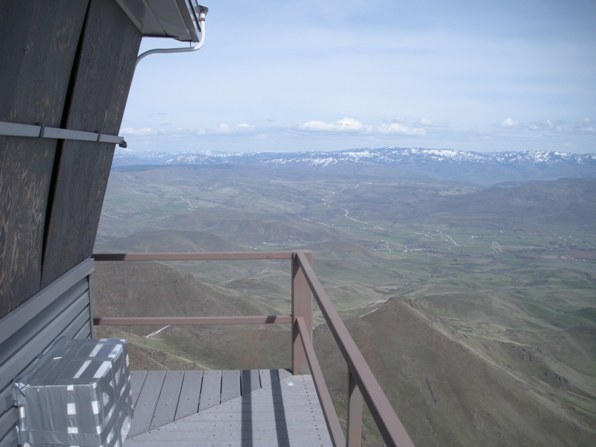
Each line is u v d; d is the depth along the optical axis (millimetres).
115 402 3070
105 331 72062
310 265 3658
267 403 4086
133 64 4203
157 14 3707
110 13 3242
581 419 109250
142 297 155500
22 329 2836
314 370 3215
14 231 2545
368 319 132250
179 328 127688
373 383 1694
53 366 2941
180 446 3518
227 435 3643
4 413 2602
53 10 2377
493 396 111125
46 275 3154
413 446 1279
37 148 2611
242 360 115062
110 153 4113
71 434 2715
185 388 4363
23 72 2250
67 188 3230
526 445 98688
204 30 4410
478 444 100062
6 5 1932
